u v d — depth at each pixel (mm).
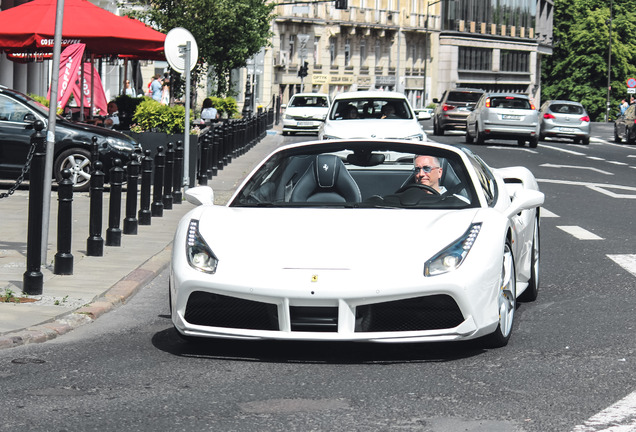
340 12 85188
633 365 6953
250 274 6930
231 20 39938
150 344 7672
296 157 8477
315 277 6828
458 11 103375
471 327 6949
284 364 6992
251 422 5594
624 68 108875
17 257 11461
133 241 13008
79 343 7703
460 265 6961
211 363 7027
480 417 5691
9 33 19438
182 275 7098
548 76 122312
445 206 7914
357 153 8453
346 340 6809
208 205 8094
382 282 6801
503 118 38875
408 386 6387
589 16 109688
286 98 79812
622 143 46719
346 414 5758
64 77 20312
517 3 115625
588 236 14367
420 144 8523
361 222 7438
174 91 40219
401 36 95188
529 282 9500
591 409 5855
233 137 30266
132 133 21438
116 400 6043
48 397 6105
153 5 39875
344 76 86938
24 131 18359
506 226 7520
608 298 9664
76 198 17766
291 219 7527
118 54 25734
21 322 8102
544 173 26766
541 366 6930
